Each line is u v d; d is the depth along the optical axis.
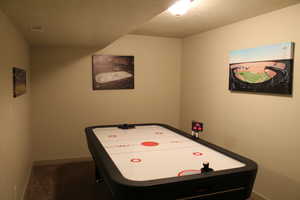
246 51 3.16
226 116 3.61
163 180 1.57
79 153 4.36
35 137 4.11
